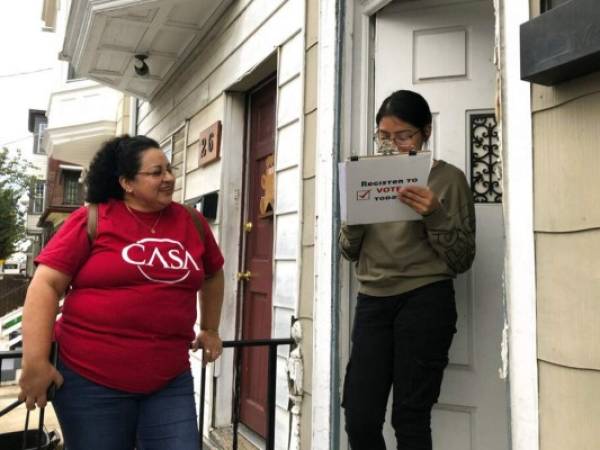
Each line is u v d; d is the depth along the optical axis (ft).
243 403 11.69
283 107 9.92
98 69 16.94
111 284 5.06
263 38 10.73
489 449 6.59
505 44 4.96
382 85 7.59
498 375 6.62
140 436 5.33
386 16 7.66
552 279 4.41
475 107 7.02
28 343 4.72
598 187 4.09
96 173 5.35
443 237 5.42
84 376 5.00
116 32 14.23
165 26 13.70
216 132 12.74
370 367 5.90
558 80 4.39
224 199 12.32
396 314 5.87
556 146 4.44
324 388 7.43
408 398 5.55
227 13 12.67
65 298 5.22
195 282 5.47
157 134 18.90
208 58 13.91
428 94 7.27
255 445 10.65
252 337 11.64
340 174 5.51
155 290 5.12
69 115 25.49
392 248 5.86
